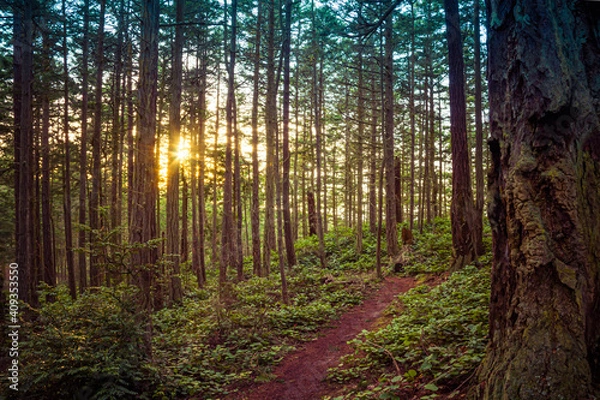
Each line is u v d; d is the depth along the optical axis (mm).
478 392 3271
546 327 2871
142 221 7223
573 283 2855
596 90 3145
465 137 12312
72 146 19656
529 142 3195
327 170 34906
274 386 6297
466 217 12008
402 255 16188
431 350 5066
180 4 12758
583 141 3076
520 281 3125
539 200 3092
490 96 3645
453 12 12492
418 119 27328
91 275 14062
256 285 14227
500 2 3482
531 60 3207
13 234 19109
